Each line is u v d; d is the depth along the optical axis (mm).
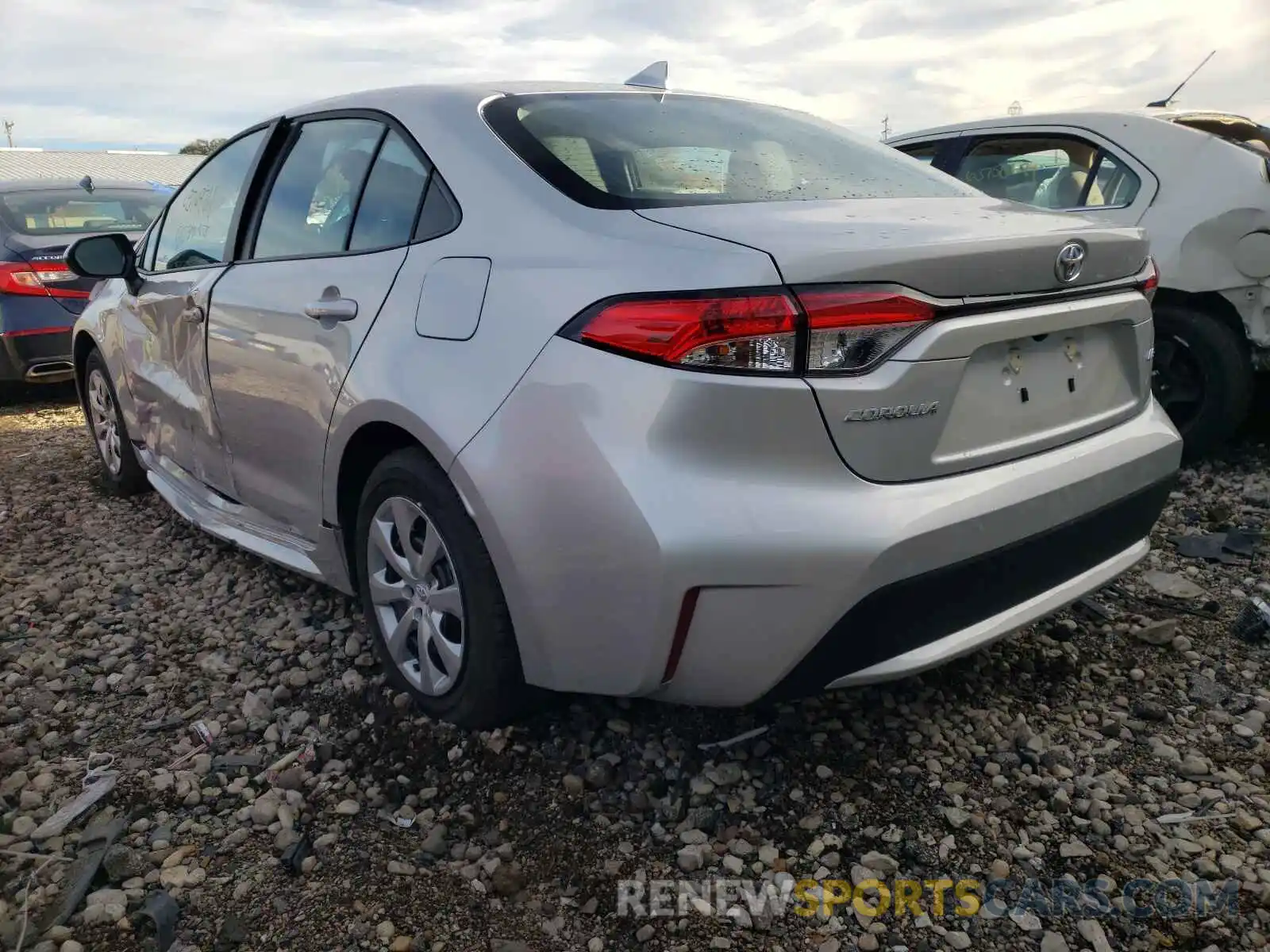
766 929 1926
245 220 3279
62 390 7883
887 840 2156
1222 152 4406
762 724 2549
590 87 2863
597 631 2023
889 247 1905
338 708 2705
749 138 2725
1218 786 2330
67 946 1883
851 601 1897
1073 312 2240
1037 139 4980
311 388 2689
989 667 2854
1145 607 3252
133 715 2719
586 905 1982
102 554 3949
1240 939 1873
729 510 1854
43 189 7441
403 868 2082
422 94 2764
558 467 1990
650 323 1892
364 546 2674
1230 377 4449
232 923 1936
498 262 2217
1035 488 2143
